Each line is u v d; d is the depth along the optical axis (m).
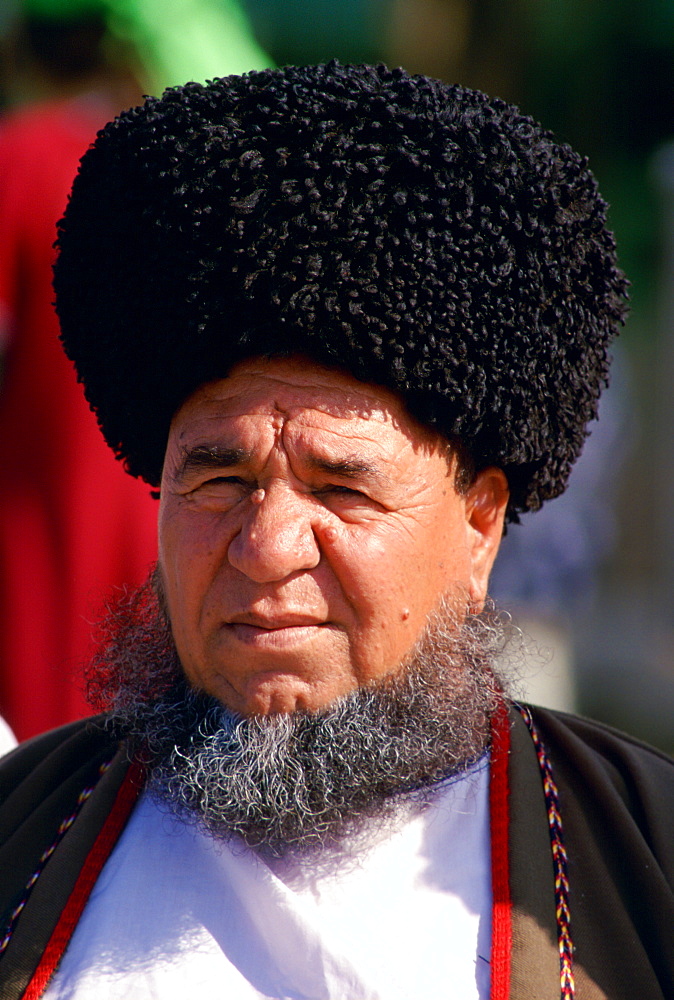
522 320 4.88
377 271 4.64
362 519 4.77
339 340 4.65
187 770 4.87
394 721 4.87
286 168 4.68
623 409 14.30
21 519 8.29
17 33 9.33
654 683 18.72
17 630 8.20
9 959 4.79
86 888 4.95
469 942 4.59
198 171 4.75
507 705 5.36
